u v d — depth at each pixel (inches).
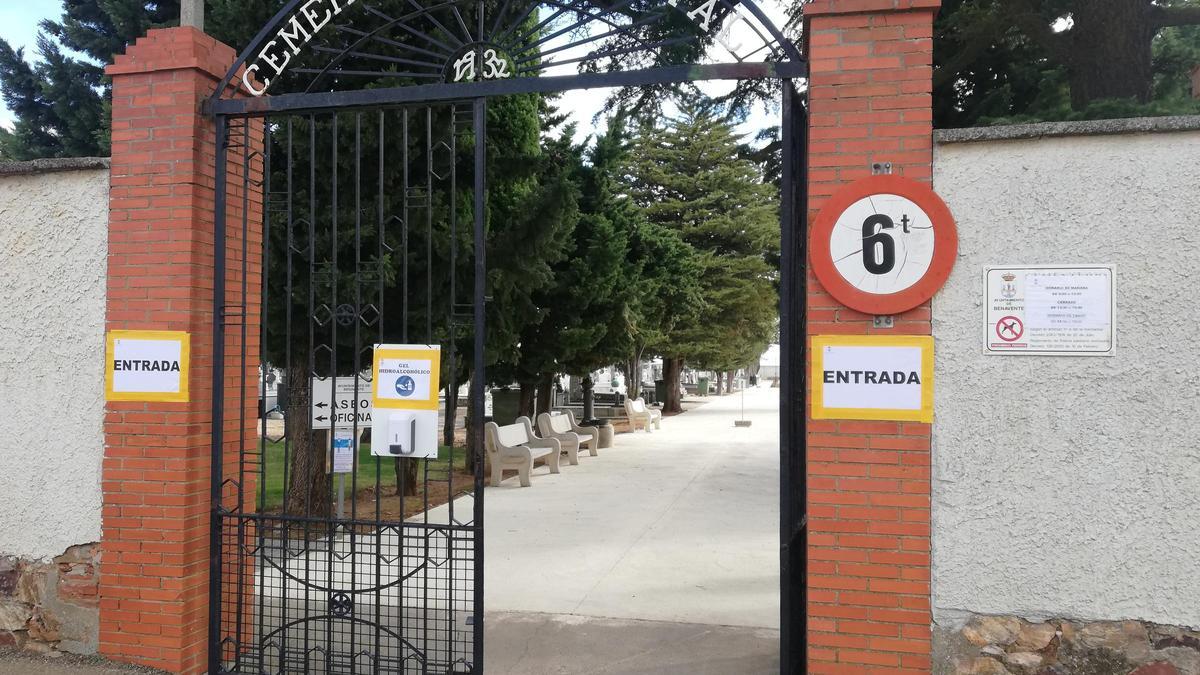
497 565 290.8
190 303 183.8
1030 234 148.6
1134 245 145.2
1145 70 328.5
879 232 152.7
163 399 184.4
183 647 182.9
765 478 510.6
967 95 410.6
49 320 192.5
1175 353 143.2
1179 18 330.6
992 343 149.3
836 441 154.8
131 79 188.4
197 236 185.8
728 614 233.1
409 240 322.3
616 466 570.9
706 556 304.2
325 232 305.3
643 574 277.9
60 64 441.4
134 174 187.3
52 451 191.8
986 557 149.4
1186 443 142.6
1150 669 143.3
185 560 183.3
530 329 520.4
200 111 186.7
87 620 189.2
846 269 153.9
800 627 173.9
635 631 218.5
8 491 194.2
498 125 399.9
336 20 294.5
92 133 422.6
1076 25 331.0
